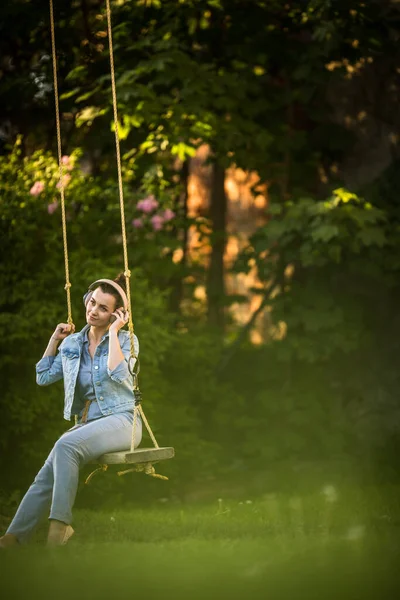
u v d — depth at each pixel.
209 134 16.23
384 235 16.58
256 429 17.00
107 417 8.16
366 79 18.59
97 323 8.36
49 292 13.38
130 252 15.47
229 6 17.22
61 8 16.53
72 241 14.73
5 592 5.85
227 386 17.34
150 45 15.80
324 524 8.92
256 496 13.09
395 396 16.89
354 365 17.77
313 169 18.56
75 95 17.05
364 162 18.64
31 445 12.81
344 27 16.61
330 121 18.52
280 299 17.69
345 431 16.69
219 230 19.59
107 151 17.58
